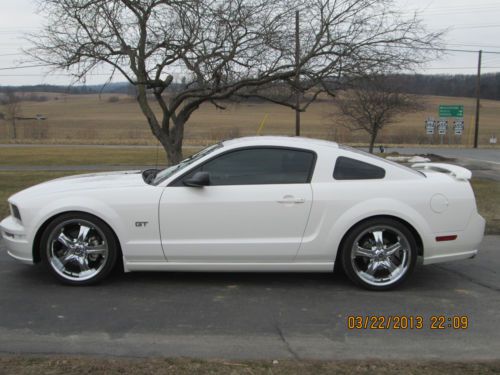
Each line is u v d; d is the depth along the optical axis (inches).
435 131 1752.0
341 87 457.1
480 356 135.4
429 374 123.2
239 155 187.5
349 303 175.5
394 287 187.3
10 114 2176.4
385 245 187.2
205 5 411.8
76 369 123.0
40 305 170.1
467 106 3292.3
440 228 187.3
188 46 426.3
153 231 183.5
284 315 163.9
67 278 187.9
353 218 182.5
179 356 132.6
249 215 182.7
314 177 186.2
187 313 164.6
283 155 188.2
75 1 431.2
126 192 184.7
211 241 183.8
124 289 186.9
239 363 128.3
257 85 455.2
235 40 423.2
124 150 1302.9
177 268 186.9
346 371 124.2
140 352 135.3
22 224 186.1
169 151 487.8
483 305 175.0
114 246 186.1
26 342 141.3
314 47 419.5
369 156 192.2
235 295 182.4
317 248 184.5
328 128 2261.3
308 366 127.0
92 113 3496.6
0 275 202.5
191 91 462.9
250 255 184.2
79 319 158.6
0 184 493.4
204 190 183.2
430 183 188.7
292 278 202.5
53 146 1529.3
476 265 225.9
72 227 187.8
